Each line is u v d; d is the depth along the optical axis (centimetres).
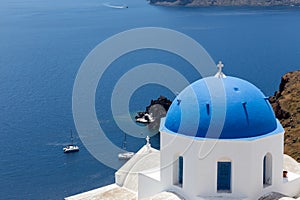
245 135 2497
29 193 6312
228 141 2472
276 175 2639
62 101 10719
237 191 2519
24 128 8956
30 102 10819
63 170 6925
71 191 6319
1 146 8044
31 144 8062
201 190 2536
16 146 8019
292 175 2794
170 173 2666
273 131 2584
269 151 2575
